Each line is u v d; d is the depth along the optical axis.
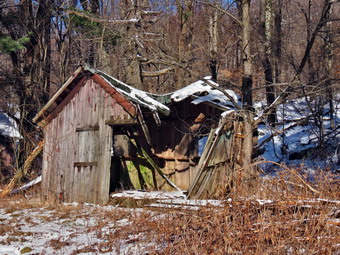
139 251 6.36
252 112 11.91
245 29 12.99
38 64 21.41
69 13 18.98
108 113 11.88
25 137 18.88
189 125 13.11
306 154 16.80
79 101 12.59
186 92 12.84
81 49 24.09
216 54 18.23
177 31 21.39
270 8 19.17
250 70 12.96
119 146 13.45
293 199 7.22
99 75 12.12
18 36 21.36
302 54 18.45
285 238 6.04
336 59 16.81
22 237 7.95
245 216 6.66
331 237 5.81
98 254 6.56
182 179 13.10
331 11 16.66
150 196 10.66
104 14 23.03
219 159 11.21
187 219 7.39
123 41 18.53
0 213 10.84
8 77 20.66
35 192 14.17
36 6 22.89
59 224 9.07
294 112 20.55
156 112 11.44
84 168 12.14
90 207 10.97
